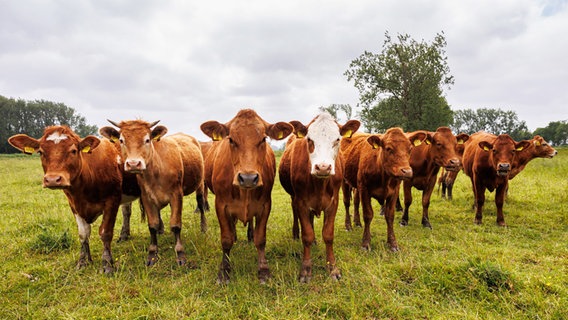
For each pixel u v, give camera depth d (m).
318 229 7.45
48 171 4.66
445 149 7.34
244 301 4.15
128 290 4.49
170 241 6.67
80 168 4.97
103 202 5.46
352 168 7.03
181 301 4.22
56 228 7.39
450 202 10.05
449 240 6.58
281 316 3.80
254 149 4.45
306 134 5.03
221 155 5.11
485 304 3.91
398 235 6.97
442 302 3.96
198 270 5.20
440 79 31.97
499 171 7.18
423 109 31.94
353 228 7.68
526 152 10.57
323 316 3.76
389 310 3.82
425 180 7.61
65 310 4.03
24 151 4.91
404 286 4.36
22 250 6.01
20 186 13.52
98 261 5.62
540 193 10.21
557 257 5.38
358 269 5.13
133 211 9.32
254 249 6.22
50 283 4.78
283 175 6.34
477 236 6.66
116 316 3.86
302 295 4.31
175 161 5.84
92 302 4.28
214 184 5.08
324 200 4.99
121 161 5.96
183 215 8.90
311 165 4.76
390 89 32.81
